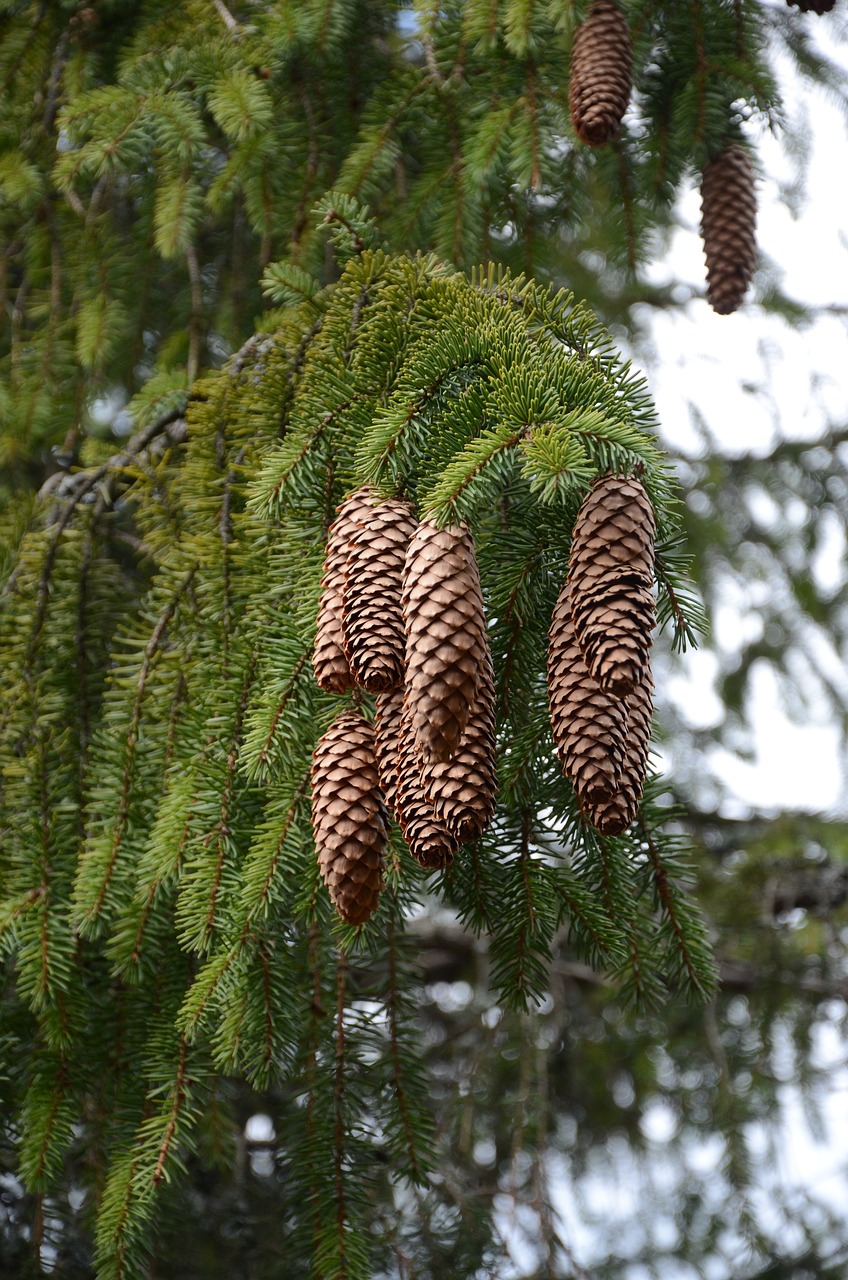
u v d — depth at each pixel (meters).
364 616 2.45
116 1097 2.70
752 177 2.97
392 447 2.51
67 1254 2.79
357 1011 2.72
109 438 3.54
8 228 3.20
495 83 2.94
